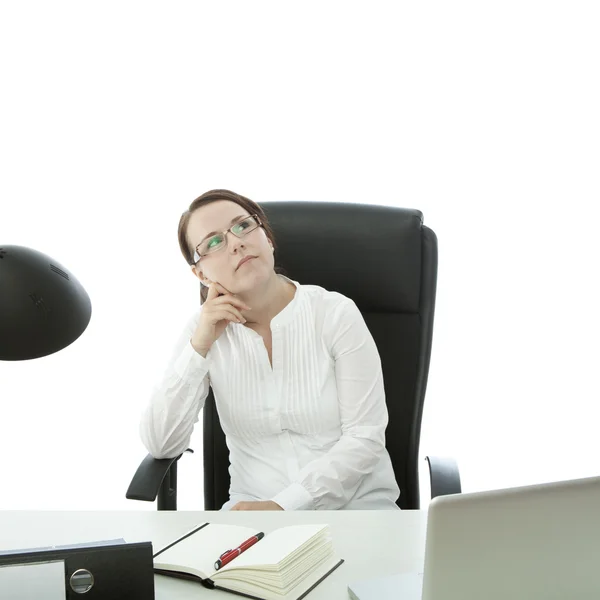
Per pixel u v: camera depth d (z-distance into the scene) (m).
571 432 3.24
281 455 2.03
